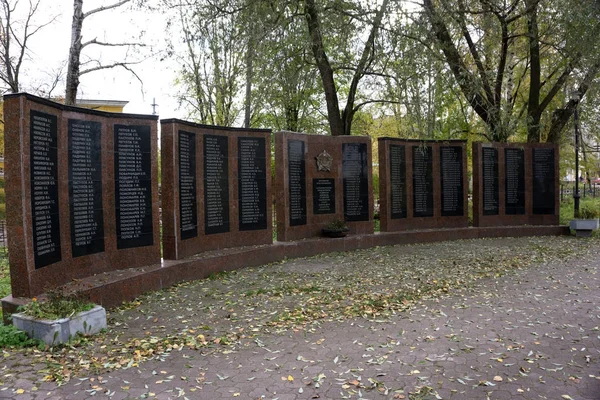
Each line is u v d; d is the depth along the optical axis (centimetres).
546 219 1508
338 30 1249
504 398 385
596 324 575
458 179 1426
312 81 1445
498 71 1577
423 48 1220
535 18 1429
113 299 675
